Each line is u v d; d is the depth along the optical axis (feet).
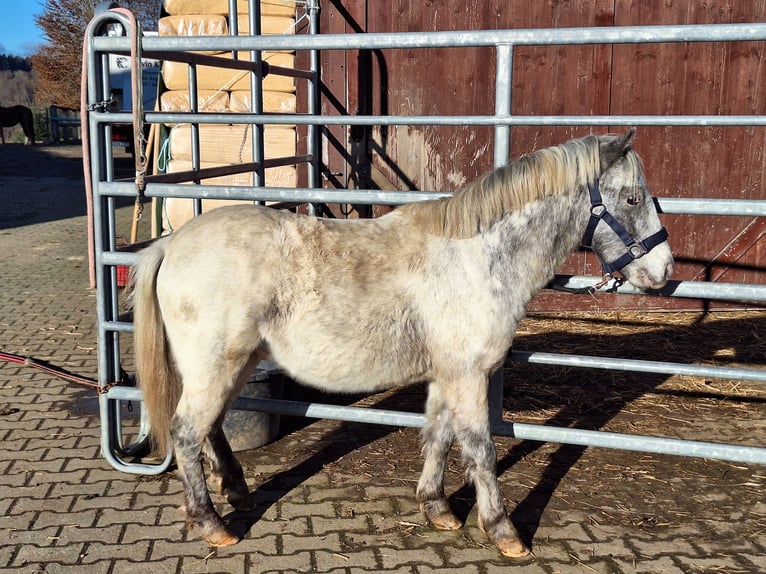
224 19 19.11
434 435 10.00
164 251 9.57
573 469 11.80
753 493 11.08
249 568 8.95
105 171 11.31
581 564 9.18
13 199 43.57
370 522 10.09
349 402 14.43
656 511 10.51
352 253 9.20
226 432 11.99
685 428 13.35
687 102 18.94
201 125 19.42
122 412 14.02
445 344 9.17
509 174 9.25
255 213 9.38
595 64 18.80
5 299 21.86
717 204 9.38
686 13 18.56
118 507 10.30
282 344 9.25
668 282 9.78
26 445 12.22
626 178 9.16
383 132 19.29
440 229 9.34
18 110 80.74
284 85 19.03
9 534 9.52
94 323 19.57
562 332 18.63
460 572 8.96
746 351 17.24
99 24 10.76
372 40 9.87
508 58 9.62
